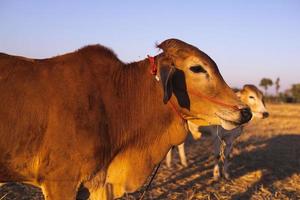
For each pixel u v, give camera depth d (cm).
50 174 179
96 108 187
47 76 184
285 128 839
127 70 205
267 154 528
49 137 177
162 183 365
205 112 196
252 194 349
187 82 195
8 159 176
